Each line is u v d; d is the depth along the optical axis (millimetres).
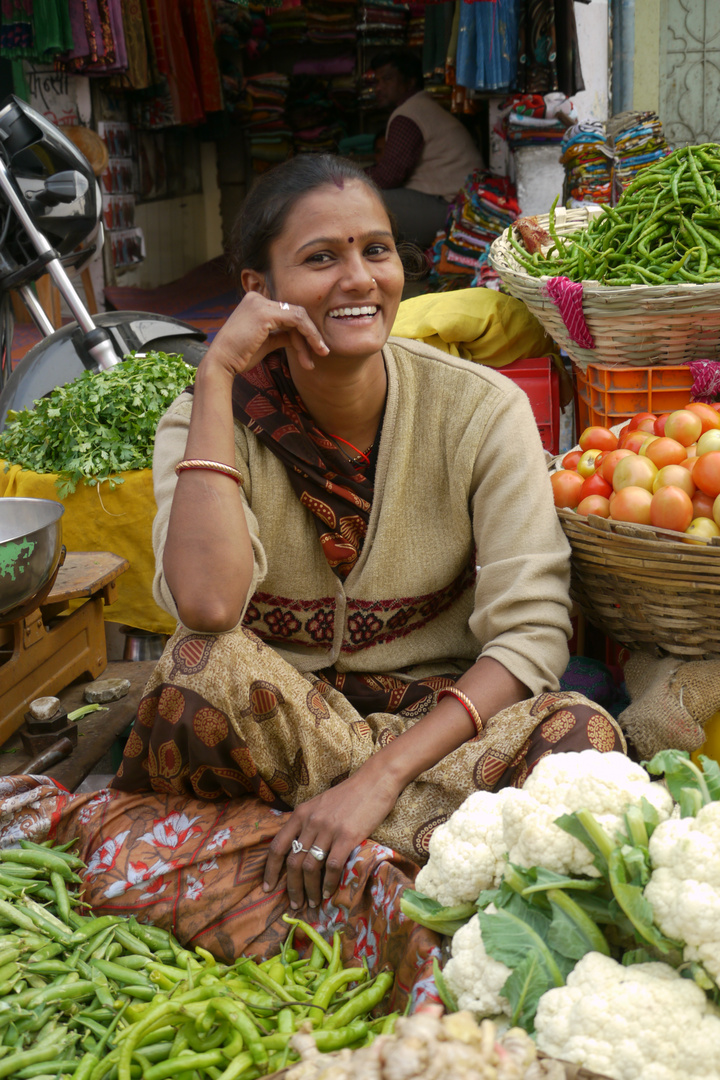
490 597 1956
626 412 2719
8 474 3121
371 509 1956
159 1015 1430
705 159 2852
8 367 4199
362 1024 1424
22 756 2338
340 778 1845
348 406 1928
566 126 5414
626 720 1993
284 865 1741
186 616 1736
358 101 9469
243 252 1938
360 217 1783
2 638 2328
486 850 1440
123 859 1797
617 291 2516
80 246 4074
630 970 1232
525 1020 1280
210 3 8570
